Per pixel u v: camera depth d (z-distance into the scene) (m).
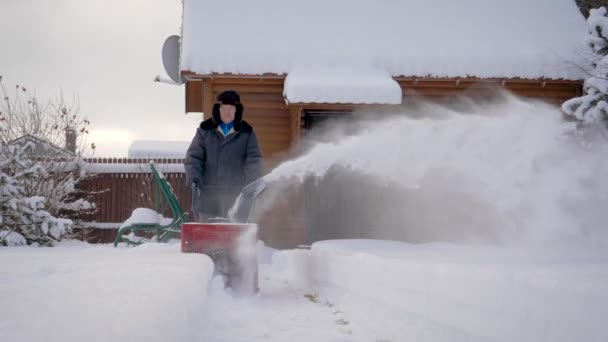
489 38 14.91
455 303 3.69
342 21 15.34
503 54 14.37
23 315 2.21
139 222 11.30
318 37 14.73
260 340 3.95
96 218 16.72
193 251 5.99
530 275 3.04
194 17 15.00
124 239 11.48
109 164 16.66
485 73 14.07
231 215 7.00
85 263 4.33
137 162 16.88
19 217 11.30
